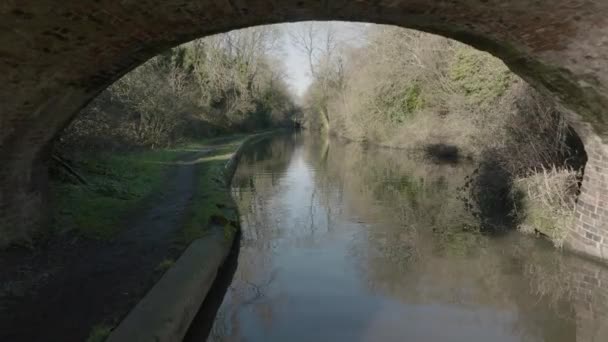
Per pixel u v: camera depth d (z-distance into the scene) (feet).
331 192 43.62
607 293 18.86
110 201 28.66
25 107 17.12
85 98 19.71
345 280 20.98
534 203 26.16
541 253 23.24
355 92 91.71
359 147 90.58
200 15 15.76
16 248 19.31
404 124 79.97
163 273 17.56
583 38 16.33
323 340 15.56
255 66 123.03
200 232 23.25
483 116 43.42
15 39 13.80
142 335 12.65
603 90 18.28
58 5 12.87
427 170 55.42
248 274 22.20
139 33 15.97
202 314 17.74
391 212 34.24
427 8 16.52
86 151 33.83
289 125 199.62
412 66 76.07
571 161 26.91
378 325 16.55
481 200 34.40
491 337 15.60
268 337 15.97
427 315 17.21
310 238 28.04
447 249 24.75
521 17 16.21
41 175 21.12
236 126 119.14
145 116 62.49
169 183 38.88
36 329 13.26
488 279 20.49
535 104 29.17
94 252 20.10
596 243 20.57
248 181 51.24
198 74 98.58
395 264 22.76
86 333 13.08
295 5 16.16
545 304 18.02
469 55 55.98
